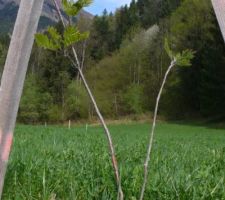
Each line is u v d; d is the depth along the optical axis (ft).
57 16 7.60
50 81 313.53
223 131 197.47
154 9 474.90
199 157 30.63
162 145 47.01
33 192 16.24
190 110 311.68
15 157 22.84
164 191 15.87
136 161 24.56
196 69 301.43
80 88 317.42
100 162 21.65
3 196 15.72
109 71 357.61
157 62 339.16
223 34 11.18
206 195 15.84
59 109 316.40
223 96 281.33
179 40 303.48
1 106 9.27
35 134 65.57
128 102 335.67
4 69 9.36
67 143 38.86
